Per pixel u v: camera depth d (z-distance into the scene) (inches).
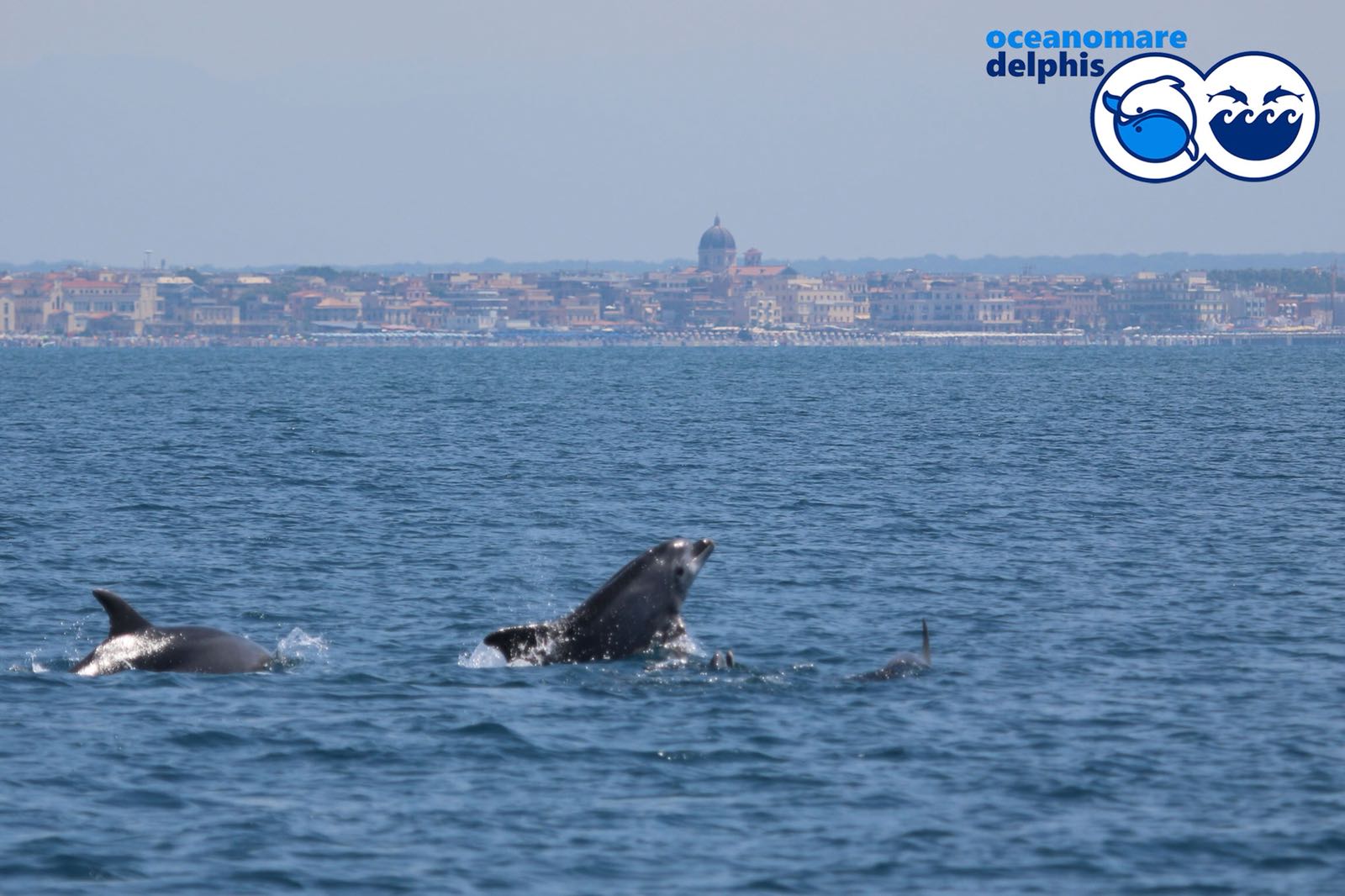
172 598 5132.9
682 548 3922.2
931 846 2706.7
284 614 4877.0
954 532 6820.9
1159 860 2645.2
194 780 3006.9
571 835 2746.1
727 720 3420.3
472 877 2561.5
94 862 2591.0
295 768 3083.2
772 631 4594.0
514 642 3917.3
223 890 2493.8
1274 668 4062.5
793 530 6919.3
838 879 2564.0
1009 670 4013.3
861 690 3725.4
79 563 5797.2
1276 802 2928.2
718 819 2832.2
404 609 4965.6
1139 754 3228.3
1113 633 4557.1
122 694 3553.2
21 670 3941.9
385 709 3479.3
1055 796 2960.1
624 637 3870.6
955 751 3230.8
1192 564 5900.6
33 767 3056.1
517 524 7101.4
